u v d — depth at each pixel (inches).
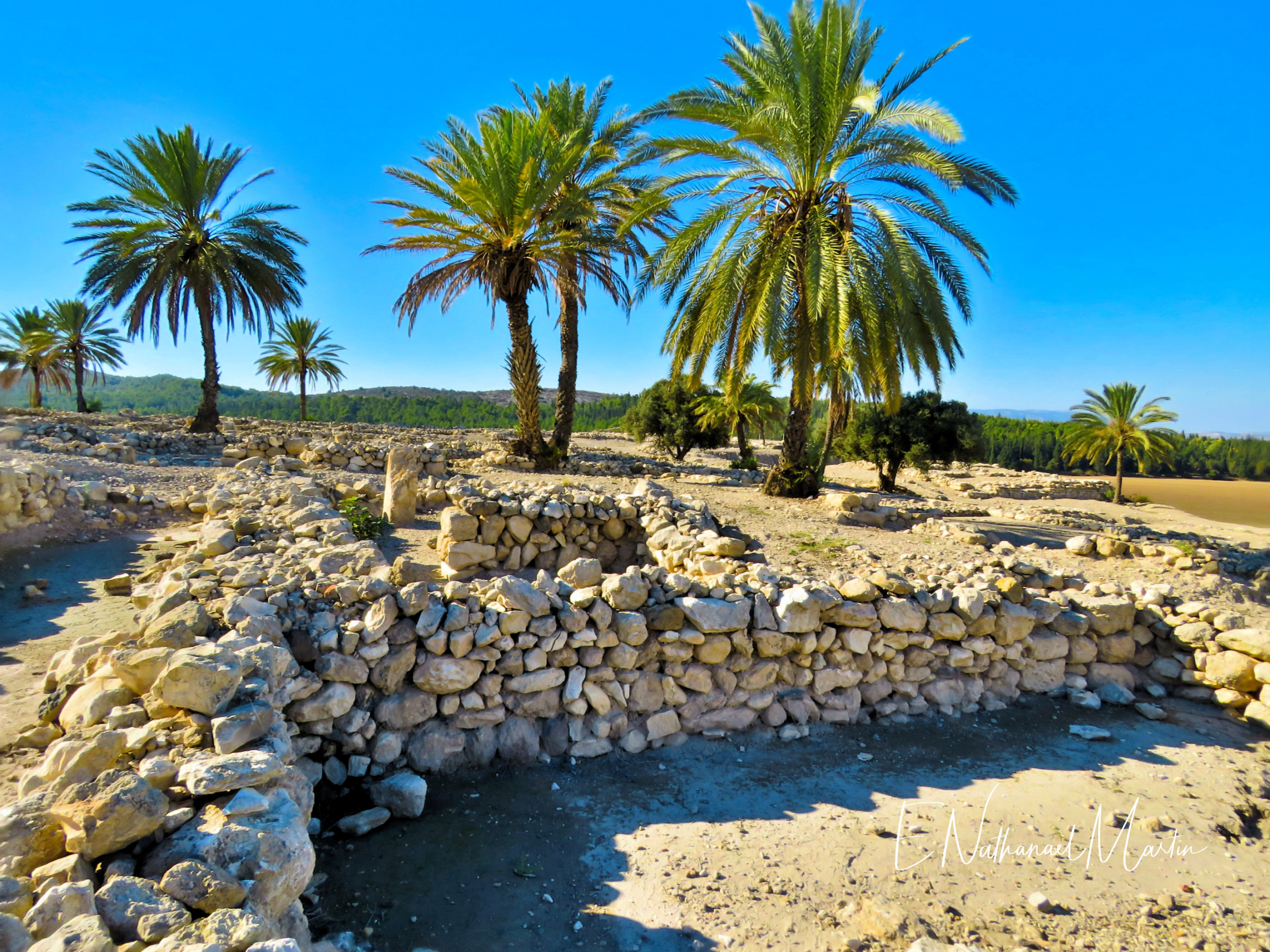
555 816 133.8
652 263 456.4
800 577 206.1
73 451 456.4
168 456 536.4
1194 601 221.3
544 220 549.3
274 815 85.4
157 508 310.2
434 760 144.3
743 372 460.4
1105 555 323.9
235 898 71.6
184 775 85.7
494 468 585.0
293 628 144.1
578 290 645.9
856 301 406.0
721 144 428.1
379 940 98.5
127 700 111.5
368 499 364.2
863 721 183.8
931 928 105.2
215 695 102.4
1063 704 200.1
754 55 437.4
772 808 139.9
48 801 79.7
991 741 175.6
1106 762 164.7
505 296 574.6
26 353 1044.5
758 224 443.5
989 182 391.5
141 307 619.2
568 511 300.4
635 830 130.4
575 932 102.2
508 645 154.0
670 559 275.0
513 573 279.9
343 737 135.6
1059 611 206.8
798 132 401.4
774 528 351.3
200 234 660.7
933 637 194.5
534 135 515.8
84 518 274.7
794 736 172.1
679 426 1141.1
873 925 104.2
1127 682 207.3
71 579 211.8
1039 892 114.7
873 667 187.8
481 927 102.6
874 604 189.0
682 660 169.3
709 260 440.5
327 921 101.7
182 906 68.6
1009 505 779.4
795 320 437.4
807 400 463.2
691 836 127.6
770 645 175.3
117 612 183.6
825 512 415.8
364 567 186.4
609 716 160.4
